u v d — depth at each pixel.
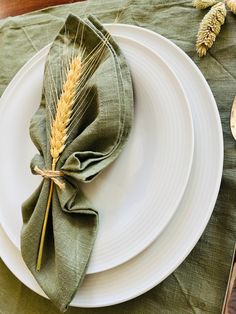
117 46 0.26
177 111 0.23
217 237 0.23
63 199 0.23
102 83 0.24
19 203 0.27
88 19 0.27
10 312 0.27
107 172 0.25
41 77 0.31
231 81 0.25
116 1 0.32
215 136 0.22
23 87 0.31
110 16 0.32
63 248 0.22
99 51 0.26
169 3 0.29
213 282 0.22
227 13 0.26
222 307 0.21
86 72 0.26
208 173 0.22
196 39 0.27
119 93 0.24
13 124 0.30
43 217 0.24
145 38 0.27
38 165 0.25
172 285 0.23
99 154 0.24
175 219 0.22
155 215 0.22
